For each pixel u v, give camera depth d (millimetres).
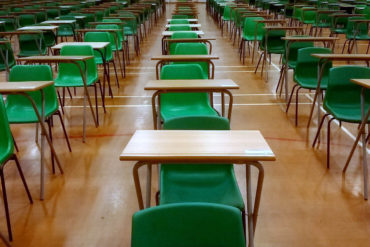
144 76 6020
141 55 7617
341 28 7520
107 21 6863
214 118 1955
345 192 2609
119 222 2293
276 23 6645
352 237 2131
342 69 3031
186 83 2729
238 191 1824
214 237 1077
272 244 2074
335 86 3057
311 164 3033
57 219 2322
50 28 5723
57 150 3346
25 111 3012
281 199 2525
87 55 3980
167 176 1974
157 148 1559
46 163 3090
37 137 3506
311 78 3973
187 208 1068
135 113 4324
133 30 7293
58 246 2072
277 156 3189
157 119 2896
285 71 4562
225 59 7121
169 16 14922
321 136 3609
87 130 3816
